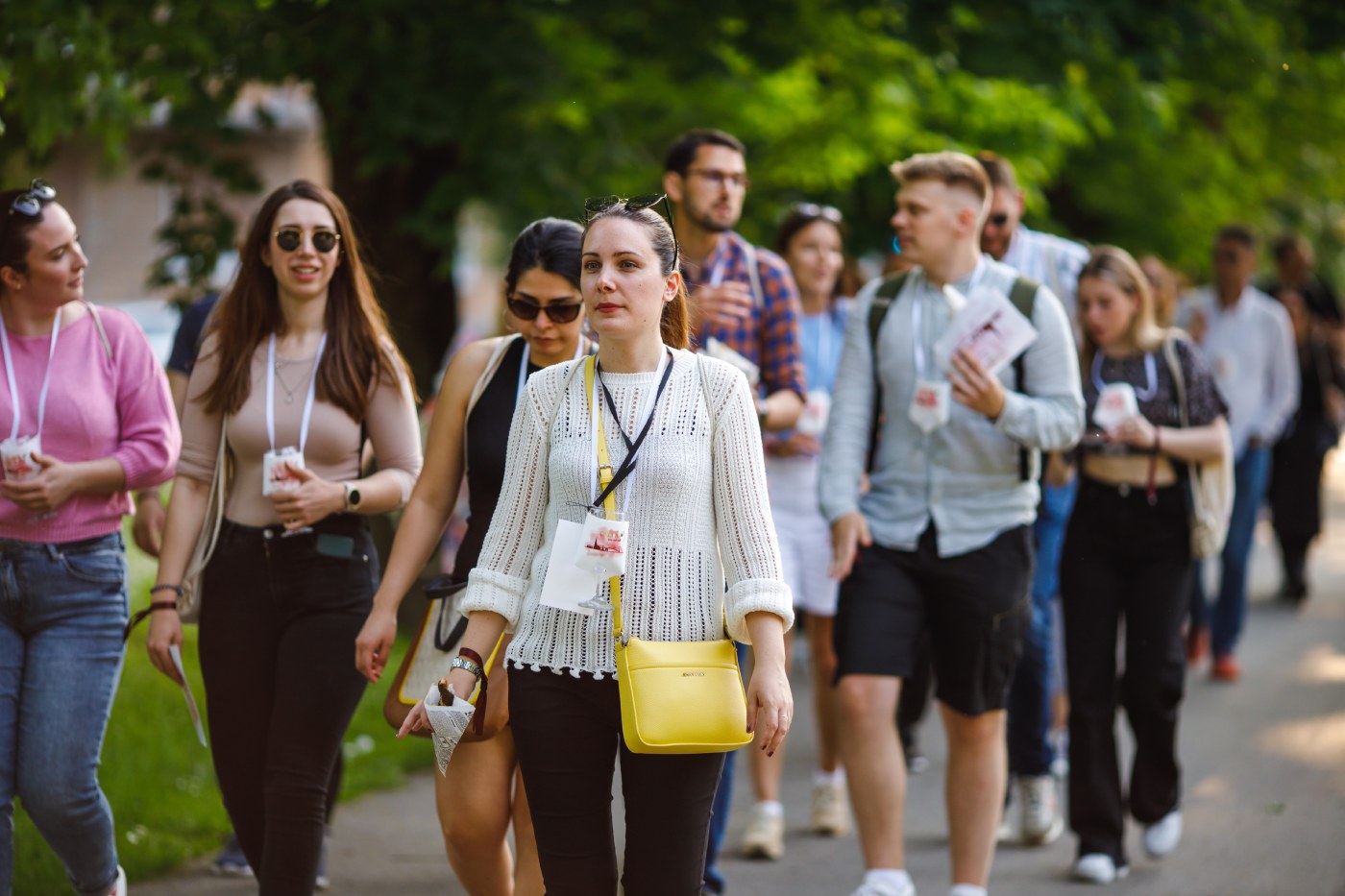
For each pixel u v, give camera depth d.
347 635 17.08
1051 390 19.27
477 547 16.30
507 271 16.34
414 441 18.03
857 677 19.00
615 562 13.17
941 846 23.89
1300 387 46.09
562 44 36.94
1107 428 22.00
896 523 19.55
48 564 16.86
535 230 16.28
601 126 38.19
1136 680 22.47
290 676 16.84
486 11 34.53
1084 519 22.38
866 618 19.22
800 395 22.89
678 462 13.48
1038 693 24.06
